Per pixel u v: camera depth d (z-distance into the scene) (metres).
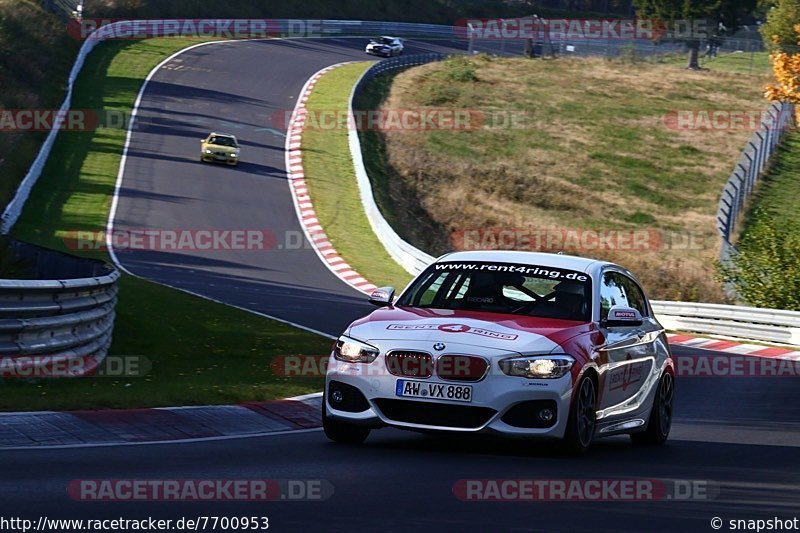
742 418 51.09
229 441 34.00
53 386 41.88
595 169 189.12
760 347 94.50
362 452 31.95
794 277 108.88
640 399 37.25
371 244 130.38
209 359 55.66
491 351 30.69
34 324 42.03
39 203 126.75
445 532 21.59
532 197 169.50
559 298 34.72
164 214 131.75
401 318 33.06
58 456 29.14
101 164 152.12
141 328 61.91
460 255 37.16
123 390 41.88
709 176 192.25
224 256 114.38
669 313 104.81
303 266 114.88
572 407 31.17
